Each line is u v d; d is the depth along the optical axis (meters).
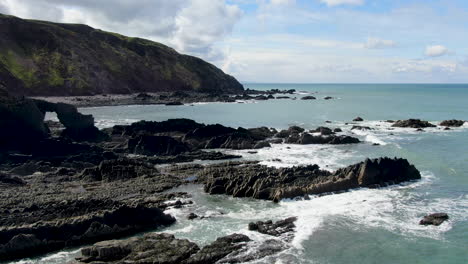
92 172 56.59
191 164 66.12
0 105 64.56
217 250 34.19
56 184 52.56
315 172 55.56
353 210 45.03
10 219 37.19
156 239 35.72
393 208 45.72
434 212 44.44
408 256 34.62
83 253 33.12
